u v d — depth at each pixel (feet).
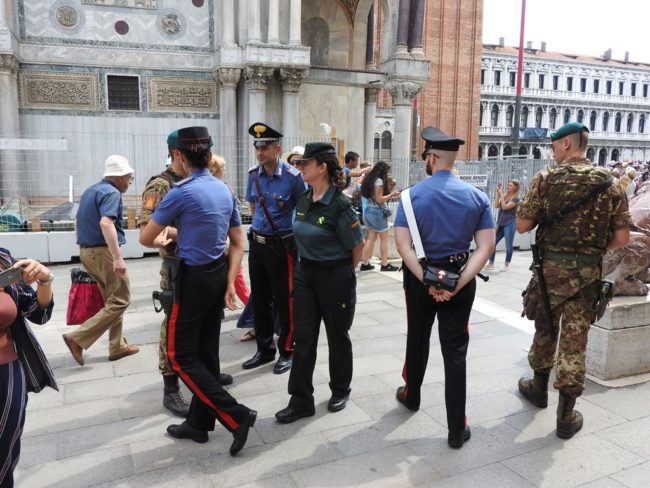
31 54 45.16
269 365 15.72
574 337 11.41
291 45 47.24
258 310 15.44
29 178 43.96
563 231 11.46
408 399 12.66
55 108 46.26
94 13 46.50
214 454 10.82
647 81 224.74
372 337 18.19
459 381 10.98
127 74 47.91
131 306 22.13
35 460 10.54
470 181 40.06
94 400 13.30
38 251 31.50
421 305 11.60
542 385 12.95
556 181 11.50
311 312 12.24
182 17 48.80
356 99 55.93
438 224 10.78
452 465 10.49
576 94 210.79
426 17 125.39
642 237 14.48
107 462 10.49
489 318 20.58
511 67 194.59
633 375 14.83
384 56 56.80
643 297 14.98
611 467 10.46
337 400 12.89
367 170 29.86
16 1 44.21
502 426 12.08
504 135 194.39
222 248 10.70
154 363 15.79
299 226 12.03
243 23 47.70
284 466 10.41
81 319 15.31
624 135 225.15
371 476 10.09
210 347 11.55
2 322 7.35
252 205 15.43
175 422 12.17
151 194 12.91
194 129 10.58
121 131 48.16
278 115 50.03
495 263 33.42
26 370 8.10
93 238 15.08
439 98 128.26
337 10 57.67
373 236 29.32
